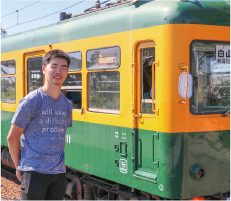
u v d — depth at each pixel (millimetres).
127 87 4227
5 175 7844
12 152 2527
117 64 4379
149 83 4023
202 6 3855
